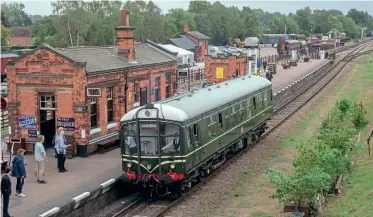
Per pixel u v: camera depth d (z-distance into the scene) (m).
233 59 49.47
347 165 18.53
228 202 18.38
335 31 158.75
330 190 17.89
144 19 98.88
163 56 32.06
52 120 25.38
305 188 15.05
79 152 23.30
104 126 24.92
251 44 100.88
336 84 60.97
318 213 15.90
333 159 16.92
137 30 96.00
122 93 26.00
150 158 18.58
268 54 98.56
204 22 130.62
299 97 49.78
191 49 87.81
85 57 24.77
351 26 199.38
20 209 15.84
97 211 17.91
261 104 30.20
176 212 17.42
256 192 19.38
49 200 16.67
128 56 27.14
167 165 18.52
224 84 27.31
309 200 15.50
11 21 162.62
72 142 23.08
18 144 23.88
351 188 18.47
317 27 192.38
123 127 18.86
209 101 22.30
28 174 20.33
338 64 87.88
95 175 19.95
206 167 21.55
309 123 35.62
